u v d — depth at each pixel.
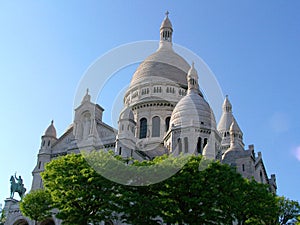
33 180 67.94
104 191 36.75
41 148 70.62
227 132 91.50
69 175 37.84
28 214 48.16
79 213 36.91
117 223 53.59
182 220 36.00
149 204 35.03
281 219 56.66
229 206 39.03
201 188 36.16
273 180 80.81
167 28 97.56
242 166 64.75
